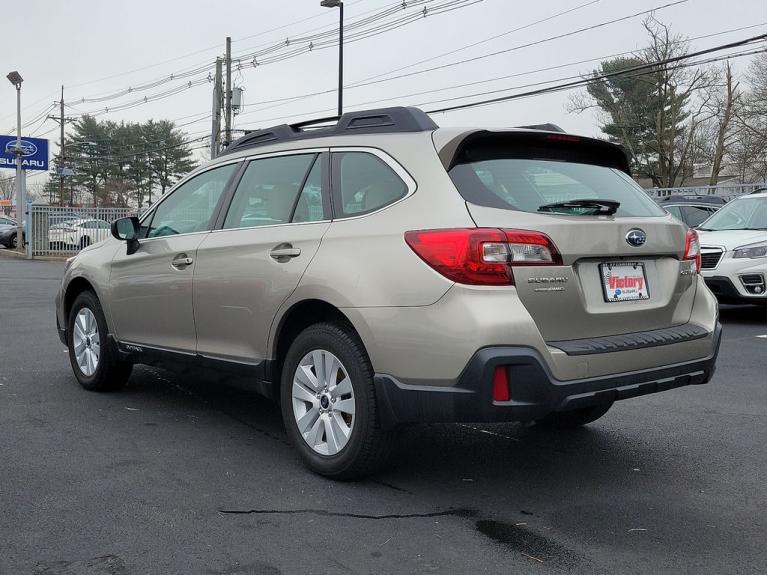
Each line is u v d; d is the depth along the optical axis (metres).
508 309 3.48
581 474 4.30
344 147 4.34
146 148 80.12
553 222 3.65
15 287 15.96
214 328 4.79
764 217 11.05
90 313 6.09
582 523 3.59
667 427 5.30
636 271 4.00
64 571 3.03
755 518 3.68
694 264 4.34
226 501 3.80
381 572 3.06
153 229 5.60
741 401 6.04
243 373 4.59
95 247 6.21
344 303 3.87
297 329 4.42
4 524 3.48
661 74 47.44
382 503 3.81
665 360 3.95
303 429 4.22
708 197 16.66
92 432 5.01
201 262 4.89
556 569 3.10
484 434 5.10
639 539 3.41
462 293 3.51
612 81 49.03
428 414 3.59
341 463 3.99
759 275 9.97
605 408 5.02
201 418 5.38
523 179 3.94
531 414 3.49
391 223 3.84
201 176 5.35
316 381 4.14
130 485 4.01
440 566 3.12
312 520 3.57
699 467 4.45
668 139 49.91
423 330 3.59
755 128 44.12
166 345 5.26
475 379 3.44
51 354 7.80
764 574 3.08
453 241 3.55
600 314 3.78
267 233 4.49
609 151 4.43
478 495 3.95
